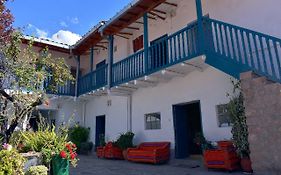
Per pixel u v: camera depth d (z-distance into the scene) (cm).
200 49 856
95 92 1474
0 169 527
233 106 785
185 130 1127
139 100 1323
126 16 1178
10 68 755
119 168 966
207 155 836
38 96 798
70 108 1756
